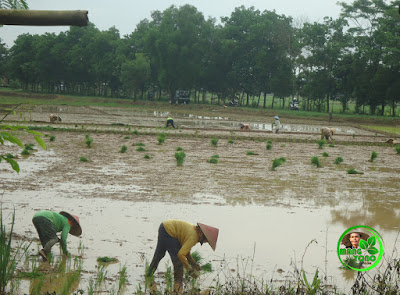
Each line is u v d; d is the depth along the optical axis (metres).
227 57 81.12
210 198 12.51
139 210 10.76
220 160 20.33
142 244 8.17
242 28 82.06
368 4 70.50
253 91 85.00
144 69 79.31
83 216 9.95
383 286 6.08
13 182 13.35
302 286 6.27
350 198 13.25
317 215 11.04
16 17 2.12
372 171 18.84
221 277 6.77
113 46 93.06
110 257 7.41
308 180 16.12
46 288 6.00
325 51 71.62
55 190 12.55
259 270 7.13
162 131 31.09
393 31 66.50
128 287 6.22
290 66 77.75
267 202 12.34
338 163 20.64
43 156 19.11
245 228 9.62
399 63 64.62
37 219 7.01
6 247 5.98
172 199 12.16
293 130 43.50
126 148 21.56
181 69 78.06
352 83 70.88
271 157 22.17
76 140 25.70
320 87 73.00
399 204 12.61
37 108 60.22
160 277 6.72
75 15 2.12
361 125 57.00
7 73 114.44
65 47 98.12
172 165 18.23
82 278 6.44
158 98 97.81
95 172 15.83
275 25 78.56
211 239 6.40
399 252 8.20
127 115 54.34
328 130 30.22
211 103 88.44
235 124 48.25
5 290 5.80
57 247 7.82
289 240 8.86
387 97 67.31
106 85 97.25
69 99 85.88
